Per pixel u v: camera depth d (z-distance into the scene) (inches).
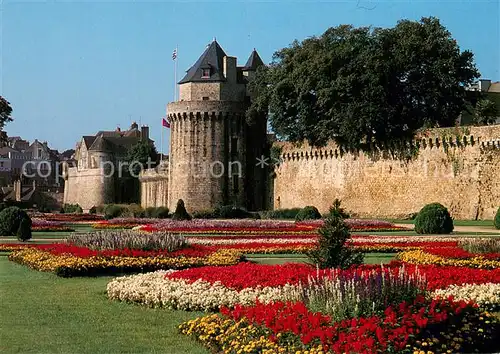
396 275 693.9
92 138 5551.2
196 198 3713.1
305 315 624.4
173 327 736.3
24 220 1784.0
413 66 3038.9
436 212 1980.8
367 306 630.5
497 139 2657.5
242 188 3754.9
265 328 626.5
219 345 644.1
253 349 596.4
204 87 3801.7
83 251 1223.5
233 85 3828.7
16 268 1234.0
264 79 3592.5
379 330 579.5
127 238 1279.5
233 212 3513.8
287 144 3634.4
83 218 3289.9
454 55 3065.9
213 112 3698.3
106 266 1133.7
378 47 3073.3
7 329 733.9
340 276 701.9
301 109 3299.7
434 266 1033.5
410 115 3095.5
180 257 1209.4
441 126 3149.6
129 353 638.5
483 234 1953.7
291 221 2596.0
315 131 3312.0
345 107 3075.8
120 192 5260.8
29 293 950.4
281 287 834.2
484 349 653.9
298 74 3233.3
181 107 3725.4
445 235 1907.0
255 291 830.5
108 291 919.0
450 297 706.2
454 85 3051.2
